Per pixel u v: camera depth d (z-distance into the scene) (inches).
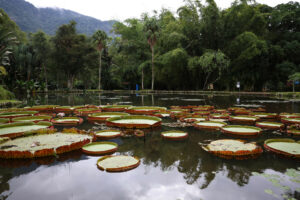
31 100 663.8
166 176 114.7
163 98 708.0
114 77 1658.5
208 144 164.1
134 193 98.3
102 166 124.4
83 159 139.3
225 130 209.8
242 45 935.7
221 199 92.7
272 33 1061.8
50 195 96.5
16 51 1079.0
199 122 250.2
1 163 133.6
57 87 1679.4
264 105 456.4
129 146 166.9
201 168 124.6
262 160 135.8
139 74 1416.1
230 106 440.5
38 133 193.0
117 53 1686.8
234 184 105.9
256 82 1025.5
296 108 398.9
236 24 989.8
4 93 638.5
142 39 1433.3
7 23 1213.1
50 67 1617.9
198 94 981.2
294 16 1026.1
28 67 1141.7
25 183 107.7
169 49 1211.2
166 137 190.1
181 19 1140.5
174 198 94.1
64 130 200.8
